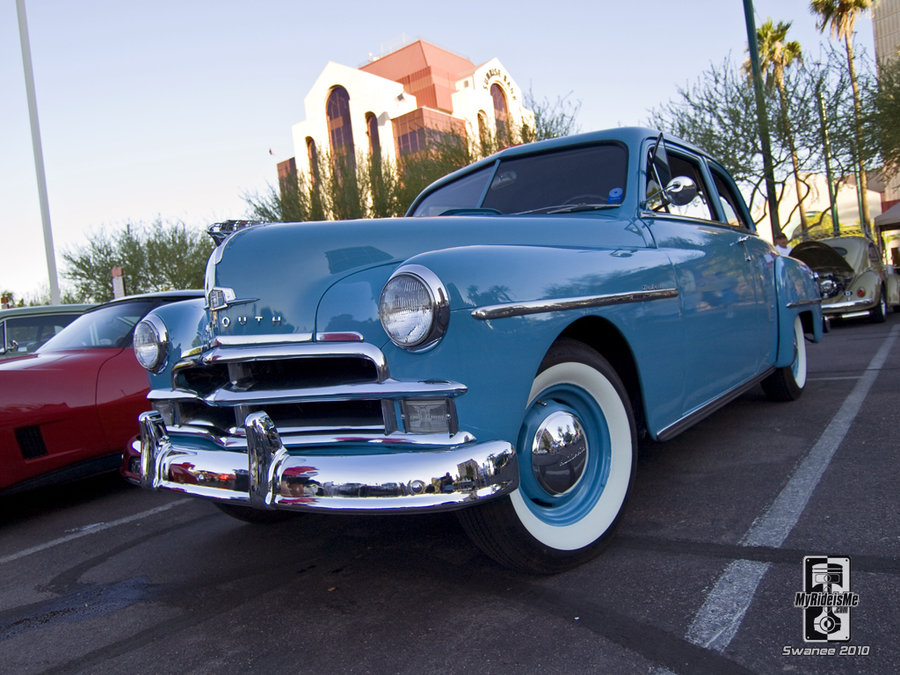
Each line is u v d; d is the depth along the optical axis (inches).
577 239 99.7
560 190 122.6
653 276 103.6
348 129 2034.9
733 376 133.9
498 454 72.5
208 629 85.5
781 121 604.4
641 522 104.7
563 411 88.3
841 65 623.2
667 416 106.7
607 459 95.0
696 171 145.6
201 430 89.6
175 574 106.9
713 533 97.0
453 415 72.6
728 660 65.8
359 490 70.3
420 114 1873.8
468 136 752.3
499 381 76.0
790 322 165.9
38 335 216.4
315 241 86.8
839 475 115.9
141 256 1074.1
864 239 433.4
